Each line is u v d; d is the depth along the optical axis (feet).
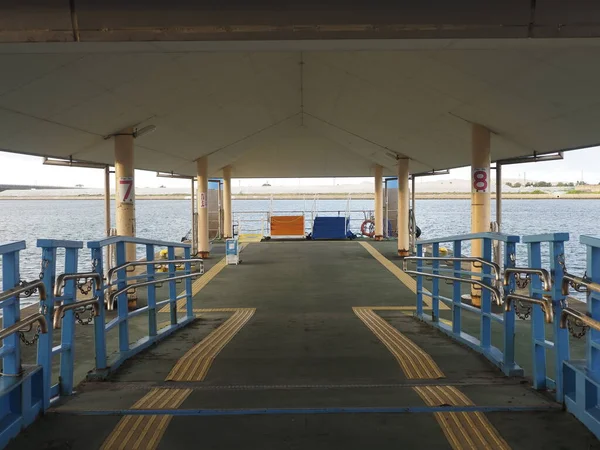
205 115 33.01
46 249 10.34
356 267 44.70
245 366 15.37
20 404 9.21
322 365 15.51
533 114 23.63
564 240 10.36
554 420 9.53
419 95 26.91
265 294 33.37
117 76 21.52
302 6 12.31
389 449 8.42
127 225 28.66
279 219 73.51
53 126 25.02
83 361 17.46
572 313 9.83
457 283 19.16
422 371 14.47
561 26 12.30
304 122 46.68
